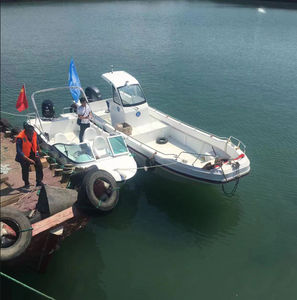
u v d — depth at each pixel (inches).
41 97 729.6
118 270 322.3
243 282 313.0
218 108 681.0
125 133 460.1
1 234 237.9
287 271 324.2
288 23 1488.7
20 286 301.7
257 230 372.5
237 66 922.7
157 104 699.4
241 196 423.2
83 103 442.6
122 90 477.4
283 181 452.1
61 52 1037.8
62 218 281.4
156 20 1620.3
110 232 366.6
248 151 526.3
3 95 729.6
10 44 1122.7
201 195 422.6
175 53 1045.8
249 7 2006.6
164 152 456.4
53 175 359.6
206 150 446.6
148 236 362.6
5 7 1918.1
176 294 301.0
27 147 310.2
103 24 1505.9
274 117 639.1
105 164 383.2
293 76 845.2
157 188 431.2
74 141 477.1
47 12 1806.1
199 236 363.6
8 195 301.3
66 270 320.5
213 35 1278.3
